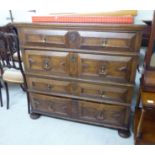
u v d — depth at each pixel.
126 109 1.57
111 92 1.54
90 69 1.50
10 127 1.85
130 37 1.29
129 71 1.41
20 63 1.78
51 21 1.50
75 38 1.42
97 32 1.35
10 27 1.76
